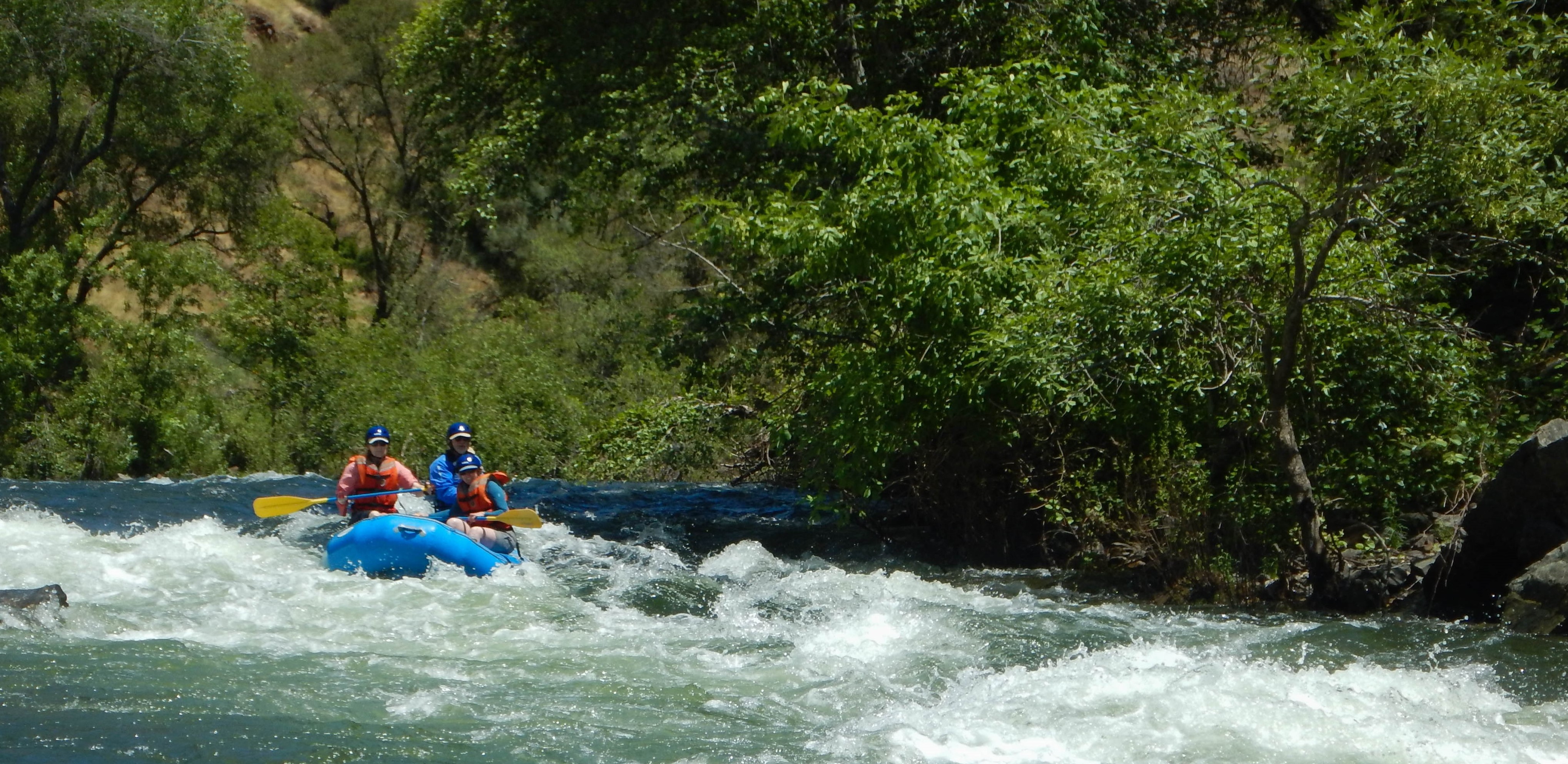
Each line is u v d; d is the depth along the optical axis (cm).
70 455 4788
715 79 3209
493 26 3822
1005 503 2347
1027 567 2320
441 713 1203
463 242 7994
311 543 2384
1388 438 1959
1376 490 1928
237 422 5150
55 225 5453
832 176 2728
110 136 5397
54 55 5109
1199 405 1991
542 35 3666
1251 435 2027
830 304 2545
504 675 1362
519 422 4731
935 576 2194
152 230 5769
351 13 7262
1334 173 1833
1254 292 1866
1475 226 1891
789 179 2931
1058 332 1905
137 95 5419
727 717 1209
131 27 5131
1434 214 1856
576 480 3262
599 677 1361
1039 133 2311
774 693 1308
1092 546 2175
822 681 1360
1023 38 2850
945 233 2122
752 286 2841
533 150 3622
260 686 1277
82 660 1357
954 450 2328
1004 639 1577
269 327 5341
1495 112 1648
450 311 7388
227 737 1097
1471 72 1647
